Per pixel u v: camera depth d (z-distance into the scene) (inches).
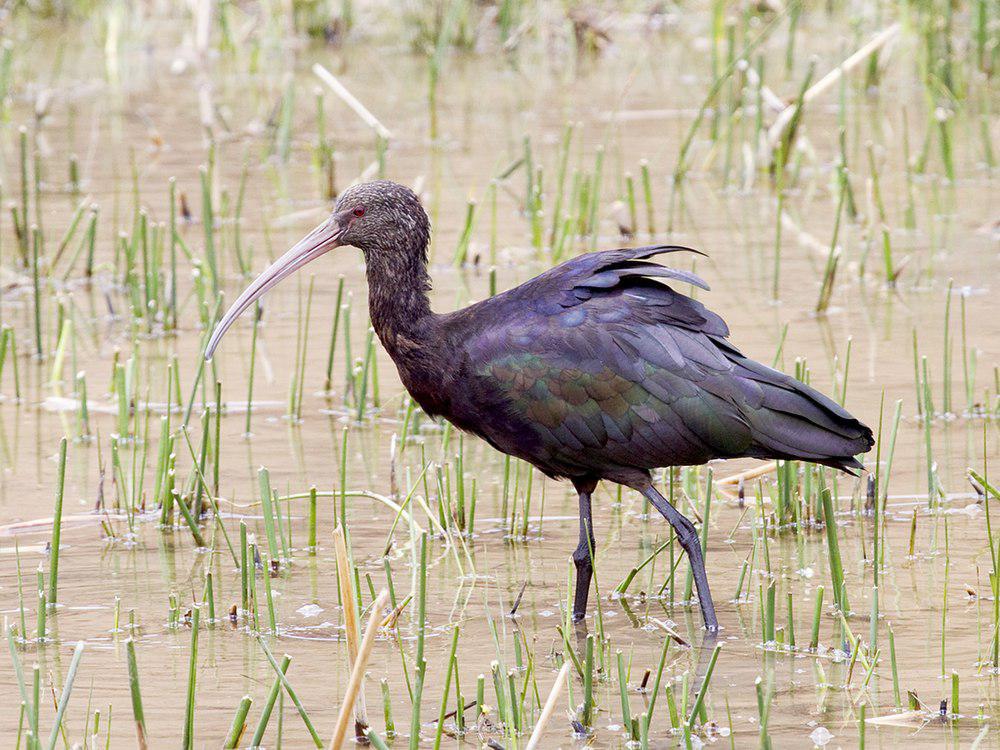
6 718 339.6
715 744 320.5
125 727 335.0
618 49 1227.2
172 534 459.5
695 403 381.7
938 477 475.2
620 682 325.4
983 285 679.1
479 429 411.8
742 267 716.0
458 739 327.0
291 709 343.6
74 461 518.6
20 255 745.0
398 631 384.8
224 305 689.6
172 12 1364.4
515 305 402.3
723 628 385.1
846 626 362.0
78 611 401.4
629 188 767.7
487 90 1097.4
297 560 438.3
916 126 962.7
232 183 872.3
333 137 968.3
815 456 382.6
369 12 1326.3
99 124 1007.6
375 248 417.7
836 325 631.2
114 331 660.1
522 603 404.2
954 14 1219.9
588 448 392.5
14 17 1326.3
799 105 855.7
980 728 323.3
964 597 396.8
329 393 582.6
